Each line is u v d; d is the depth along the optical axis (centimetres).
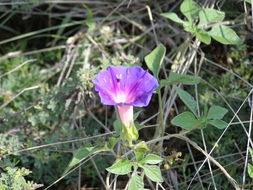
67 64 89
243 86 83
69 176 79
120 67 66
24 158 77
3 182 72
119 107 65
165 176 79
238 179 76
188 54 83
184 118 69
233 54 86
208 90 84
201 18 75
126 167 66
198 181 78
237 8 87
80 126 81
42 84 86
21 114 81
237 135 79
